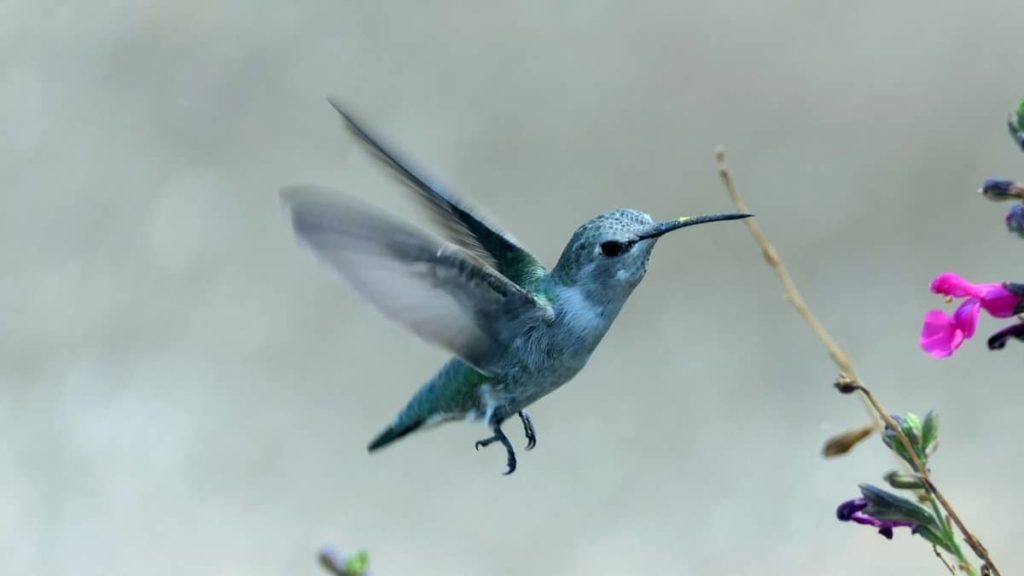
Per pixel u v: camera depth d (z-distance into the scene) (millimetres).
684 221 2799
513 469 2799
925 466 2754
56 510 3746
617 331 4457
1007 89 5066
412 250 2768
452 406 2805
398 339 4469
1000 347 2754
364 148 2807
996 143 4895
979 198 4734
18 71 5488
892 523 2754
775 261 2801
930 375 4043
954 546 2750
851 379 2758
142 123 5320
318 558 2744
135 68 5527
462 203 2809
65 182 5051
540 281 2803
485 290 2783
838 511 2758
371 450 2812
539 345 2795
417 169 2807
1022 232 2732
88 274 4691
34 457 3945
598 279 2797
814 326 2791
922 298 4410
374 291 2766
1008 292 2752
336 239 2756
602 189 4984
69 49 5586
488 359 2793
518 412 2803
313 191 2752
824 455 2773
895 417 2762
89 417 4125
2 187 5012
